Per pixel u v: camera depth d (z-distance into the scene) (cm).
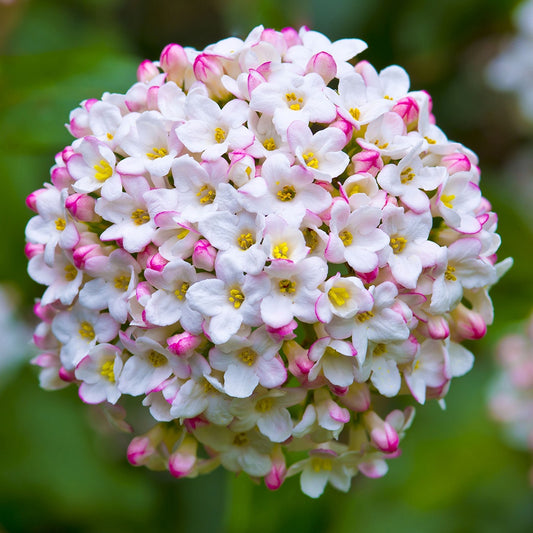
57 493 34
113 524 34
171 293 23
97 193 25
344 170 24
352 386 24
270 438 24
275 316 23
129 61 31
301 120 23
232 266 23
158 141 24
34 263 25
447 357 24
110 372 24
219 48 25
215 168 23
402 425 25
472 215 25
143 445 25
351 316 23
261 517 28
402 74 26
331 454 24
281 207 23
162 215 23
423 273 24
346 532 33
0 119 31
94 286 24
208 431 24
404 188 24
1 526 34
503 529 34
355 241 23
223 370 23
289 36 26
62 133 31
